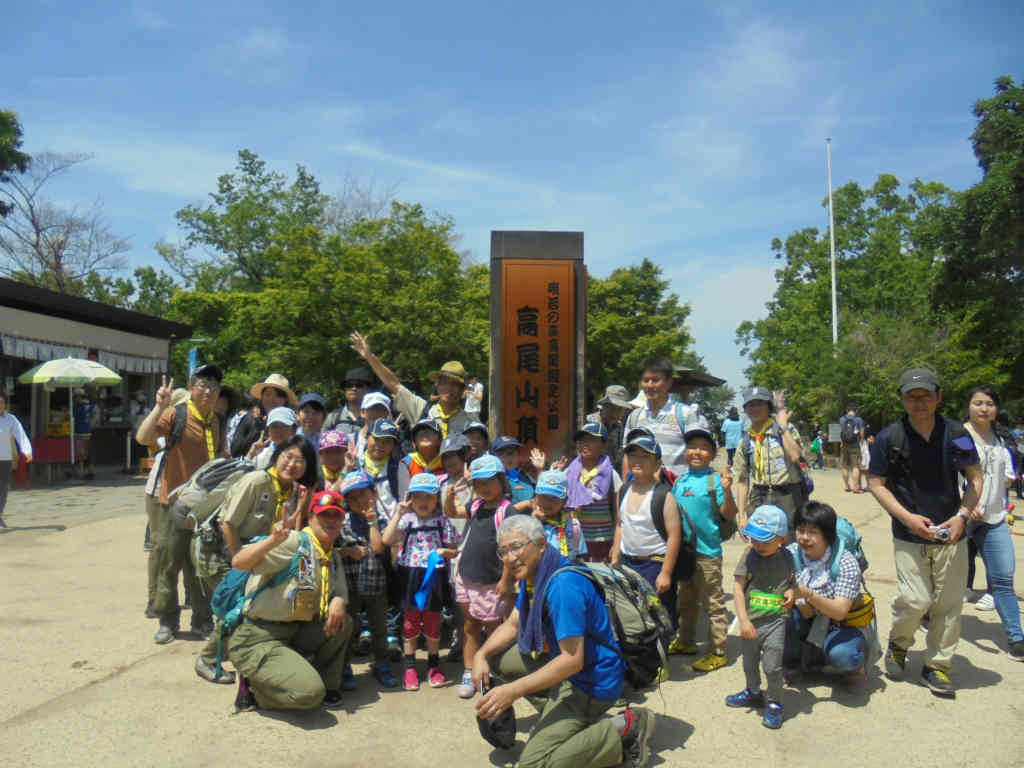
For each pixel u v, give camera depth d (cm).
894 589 666
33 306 1551
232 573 433
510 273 711
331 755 360
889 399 2239
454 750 367
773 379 2969
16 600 616
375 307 2130
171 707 411
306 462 467
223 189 3856
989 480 494
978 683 453
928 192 3538
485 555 436
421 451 533
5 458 940
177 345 2923
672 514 475
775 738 382
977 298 2234
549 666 322
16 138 2261
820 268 3650
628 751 349
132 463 1927
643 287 3397
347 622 430
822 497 1367
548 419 702
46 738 371
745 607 418
